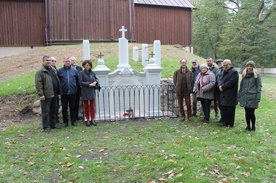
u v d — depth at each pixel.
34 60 14.32
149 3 23.08
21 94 9.46
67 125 7.33
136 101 8.49
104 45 16.81
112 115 8.16
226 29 30.28
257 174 4.21
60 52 15.13
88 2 20.22
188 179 4.04
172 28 24.39
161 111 8.79
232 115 6.95
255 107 6.40
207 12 34.69
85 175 4.32
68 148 5.52
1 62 15.34
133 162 4.72
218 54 36.06
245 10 30.22
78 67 8.02
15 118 8.56
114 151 5.30
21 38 19.23
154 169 4.44
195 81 7.77
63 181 4.16
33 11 19.42
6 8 18.78
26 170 4.57
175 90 8.16
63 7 19.55
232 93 6.82
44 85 6.75
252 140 5.80
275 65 36.09
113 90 8.06
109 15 20.89
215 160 4.68
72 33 19.84
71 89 7.17
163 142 5.77
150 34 23.42
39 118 8.48
